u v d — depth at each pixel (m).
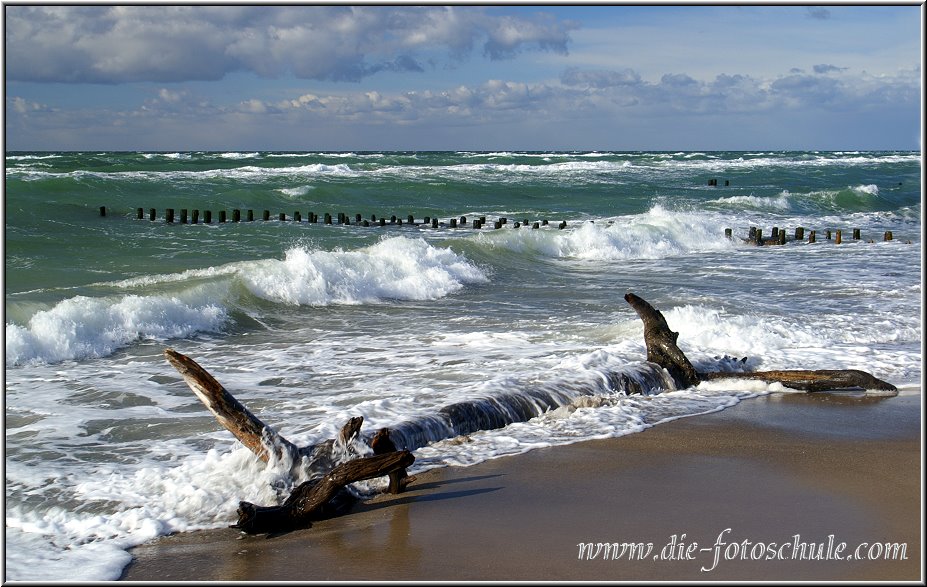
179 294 12.93
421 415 7.34
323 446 6.09
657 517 5.55
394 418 7.28
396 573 4.73
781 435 7.49
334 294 15.09
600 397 8.42
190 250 20.73
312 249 21.23
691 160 87.19
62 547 5.12
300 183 42.56
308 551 5.05
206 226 26.89
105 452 6.92
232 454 6.27
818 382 9.16
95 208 29.30
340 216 29.77
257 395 8.72
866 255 22.33
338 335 12.19
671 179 57.50
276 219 30.97
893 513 5.63
